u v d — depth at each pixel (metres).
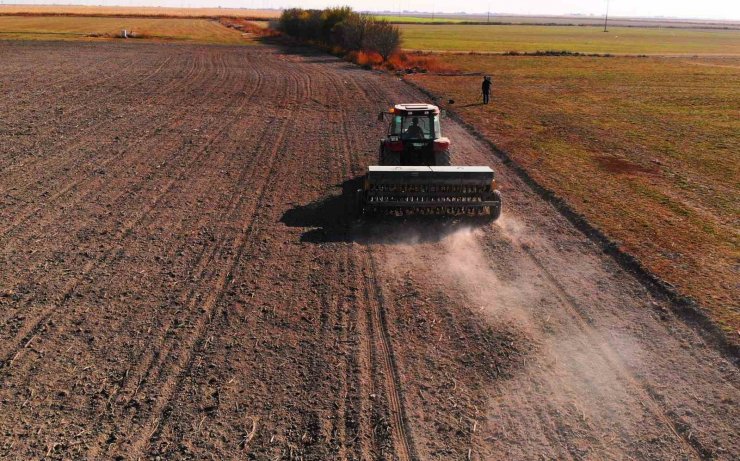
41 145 19.84
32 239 11.99
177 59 49.91
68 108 26.50
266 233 12.65
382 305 9.51
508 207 14.62
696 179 17.30
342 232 12.83
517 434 6.61
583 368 7.86
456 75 43.44
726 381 7.58
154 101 29.05
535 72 46.41
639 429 6.70
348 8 65.44
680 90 37.47
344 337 8.53
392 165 15.02
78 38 68.50
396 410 6.98
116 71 40.06
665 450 6.36
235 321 8.93
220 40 74.94
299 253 11.60
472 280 10.50
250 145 20.73
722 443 6.46
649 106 31.16
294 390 7.32
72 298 9.58
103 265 10.85
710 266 11.02
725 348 8.30
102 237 12.20
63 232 12.41
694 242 12.25
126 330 8.64
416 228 13.12
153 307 9.34
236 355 8.04
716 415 6.93
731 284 10.25
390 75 42.62
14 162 17.66
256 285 10.16
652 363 7.98
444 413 6.95
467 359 8.03
